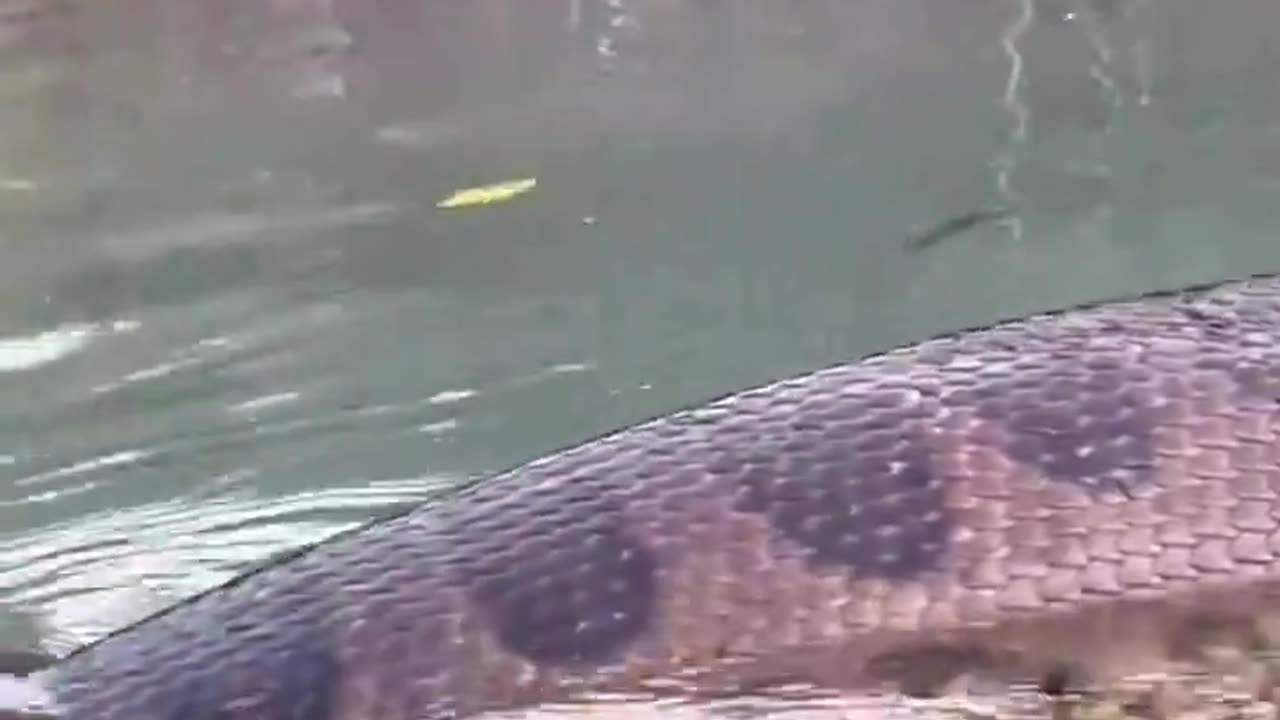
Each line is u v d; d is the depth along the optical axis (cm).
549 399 480
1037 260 538
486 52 729
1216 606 184
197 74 721
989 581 184
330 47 737
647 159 628
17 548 398
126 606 333
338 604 184
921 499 187
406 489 435
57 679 185
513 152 640
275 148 657
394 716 175
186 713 176
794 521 187
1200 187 574
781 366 486
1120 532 185
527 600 183
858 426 195
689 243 564
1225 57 663
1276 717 182
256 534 409
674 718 179
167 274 568
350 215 601
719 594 183
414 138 659
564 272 549
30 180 636
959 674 183
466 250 569
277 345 521
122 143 666
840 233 563
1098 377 196
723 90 678
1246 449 187
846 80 678
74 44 742
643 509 190
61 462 455
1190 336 200
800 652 182
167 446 467
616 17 745
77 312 542
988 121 633
